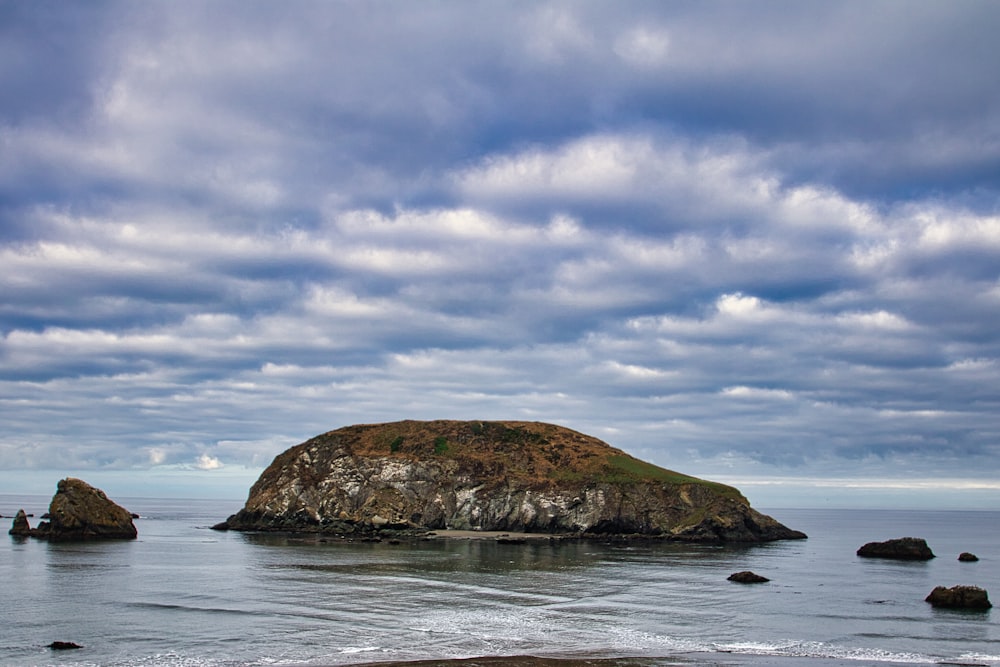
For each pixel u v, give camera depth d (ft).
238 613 203.00
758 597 245.24
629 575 294.87
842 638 184.96
